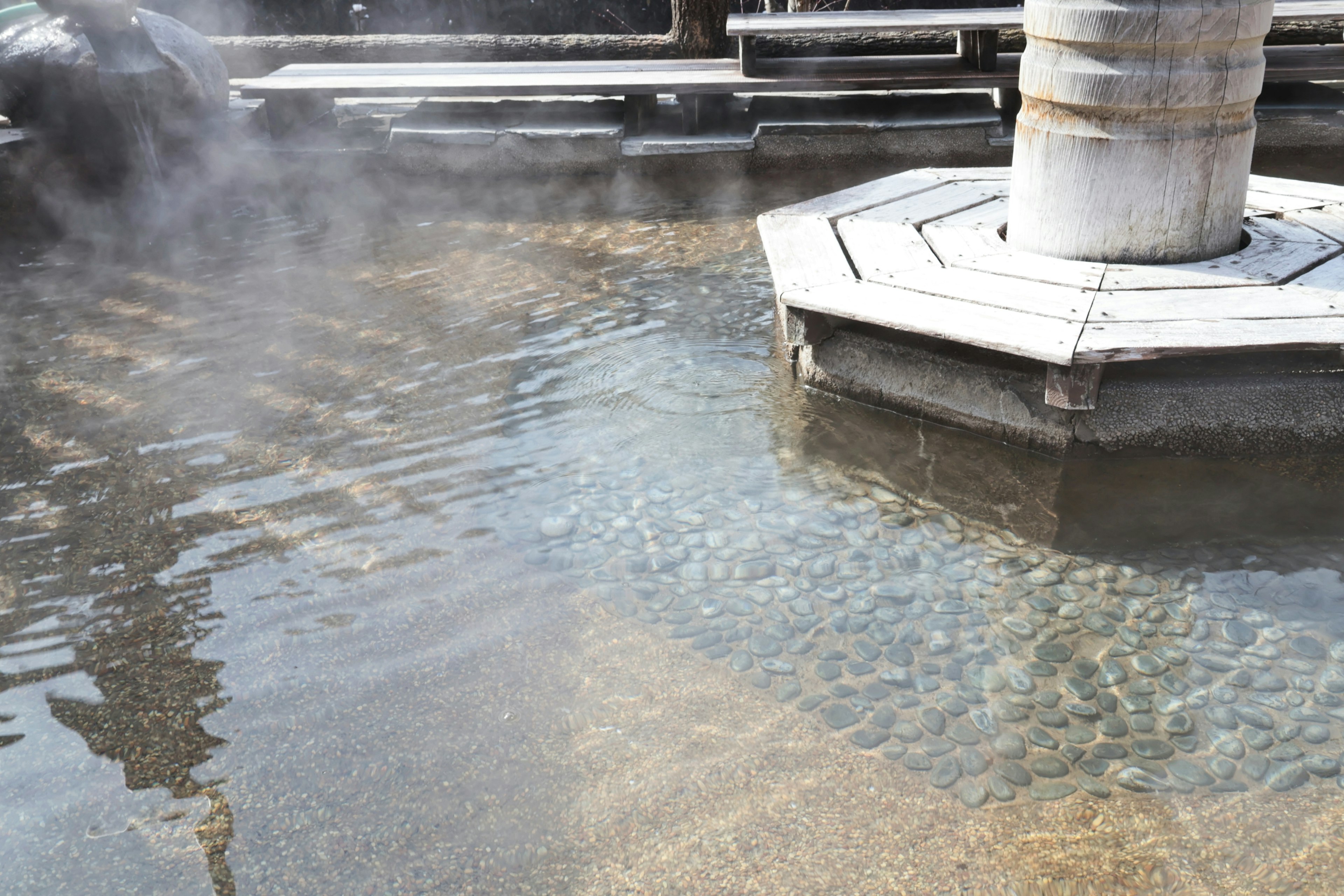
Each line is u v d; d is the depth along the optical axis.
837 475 3.40
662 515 3.19
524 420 3.77
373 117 7.98
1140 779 2.19
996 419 3.55
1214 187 3.61
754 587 2.85
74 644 2.70
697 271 5.24
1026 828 2.08
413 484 3.38
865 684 2.48
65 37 6.22
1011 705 2.40
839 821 2.12
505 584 2.88
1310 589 2.74
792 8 9.42
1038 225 3.86
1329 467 3.32
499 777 2.26
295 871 2.05
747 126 7.19
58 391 4.12
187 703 2.50
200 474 3.48
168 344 4.56
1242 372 3.38
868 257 4.03
